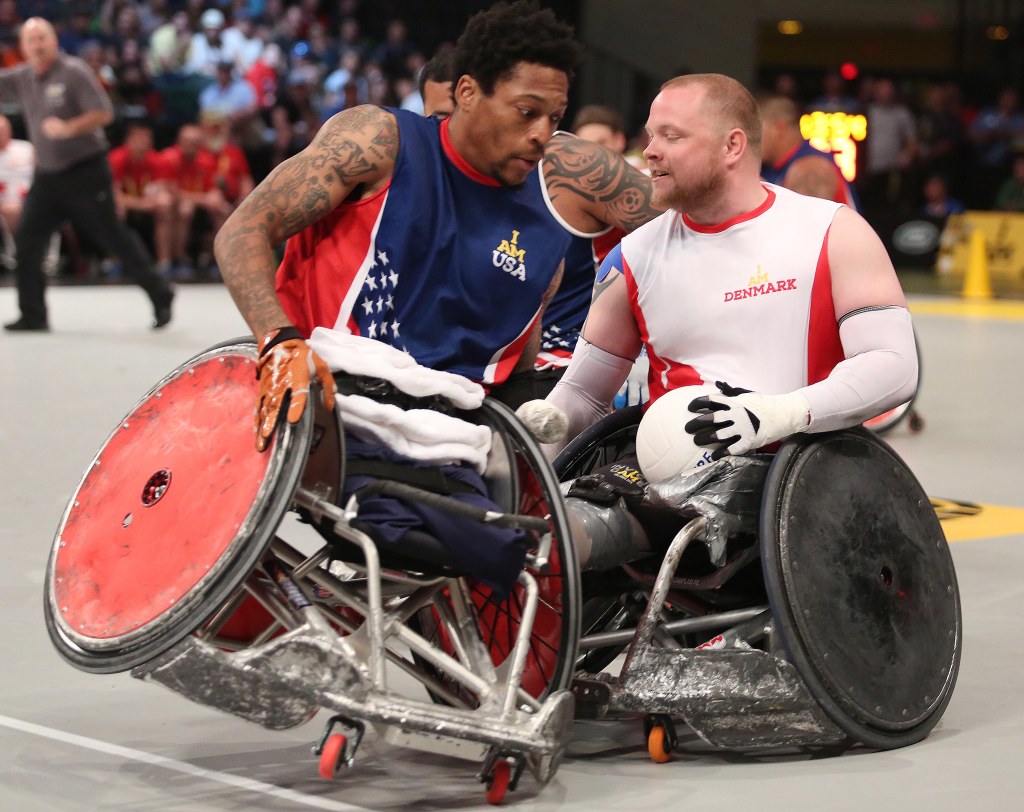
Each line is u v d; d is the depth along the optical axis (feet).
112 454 31.96
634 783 30.55
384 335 32.12
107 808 28.37
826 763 31.73
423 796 29.55
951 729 34.04
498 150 31.71
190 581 27.58
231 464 28.99
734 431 31.96
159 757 31.76
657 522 33.83
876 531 33.27
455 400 31.37
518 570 29.89
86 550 30.37
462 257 32.35
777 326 34.30
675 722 35.27
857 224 34.19
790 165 78.69
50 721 34.12
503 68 31.07
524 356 35.40
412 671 32.07
